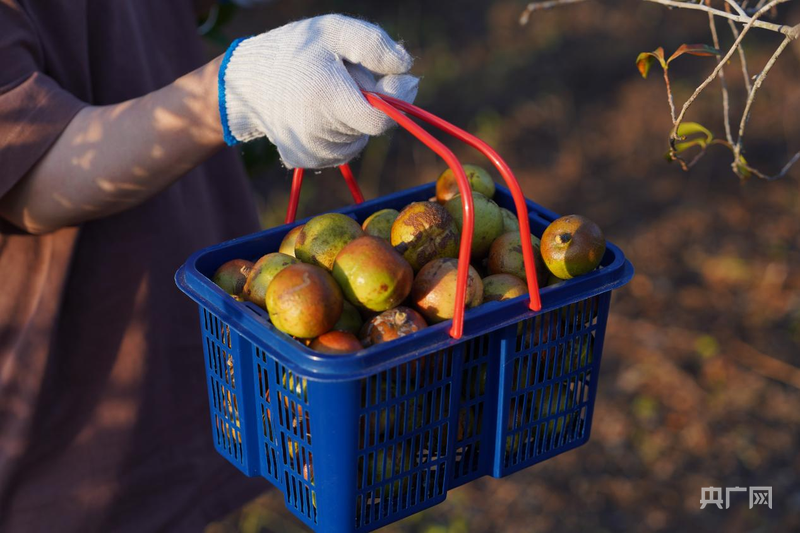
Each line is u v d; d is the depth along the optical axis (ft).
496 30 20.70
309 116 4.95
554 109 18.49
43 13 5.84
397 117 4.71
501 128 18.02
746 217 16.06
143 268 6.66
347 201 16.40
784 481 11.91
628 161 17.33
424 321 4.93
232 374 5.08
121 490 6.89
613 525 11.51
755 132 17.60
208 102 5.26
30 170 5.56
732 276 14.97
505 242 5.43
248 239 5.52
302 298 4.59
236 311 4.71
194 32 7.32
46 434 6.58
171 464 7.12
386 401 4.52
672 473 12.12
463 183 4.37
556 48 20.10
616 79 19.15
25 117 5.39
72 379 6.64
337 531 4.74
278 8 20.45
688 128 5.95
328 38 5.04
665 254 15.39
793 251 15.34
